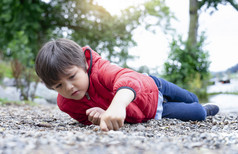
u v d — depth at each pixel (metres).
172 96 2.51
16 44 6.39
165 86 2.44
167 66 6.98
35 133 1.26
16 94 5.88
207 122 2.22
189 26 7.54
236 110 4.07
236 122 2.15
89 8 9.62
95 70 1.86
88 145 0.95
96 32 9.73
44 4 9.59
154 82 2.27
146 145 0.99
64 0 9.71
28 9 8.41
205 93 6.48
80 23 10.10
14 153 0.80
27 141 0.95
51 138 1.06
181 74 6.81
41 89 6.34
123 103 1.45
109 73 1.80
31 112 3.26
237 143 1.12
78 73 1.66
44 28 9.95
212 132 1.63
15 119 2.36
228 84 7.04
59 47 1.65
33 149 0.86
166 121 2.14
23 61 6.18
